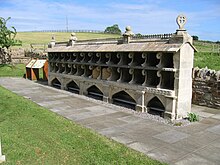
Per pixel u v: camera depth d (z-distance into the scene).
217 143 7.98
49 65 20.58
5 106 12.09
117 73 13.99
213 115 11.63
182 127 9.63
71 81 17.61
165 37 11.03
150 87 11.48
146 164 6.25
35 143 7.38
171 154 7.05
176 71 10.46
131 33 12.72
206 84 13.31
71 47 17.39
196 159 6.75
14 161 6.24
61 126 9.09
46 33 86.19
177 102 10.59
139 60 12.74
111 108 12.68
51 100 14.40
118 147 7.30
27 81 23.16
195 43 39.41
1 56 35.19
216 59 24.97
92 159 6.42
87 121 10.23
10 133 8.17
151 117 11.03
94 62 15.21
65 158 6.46
